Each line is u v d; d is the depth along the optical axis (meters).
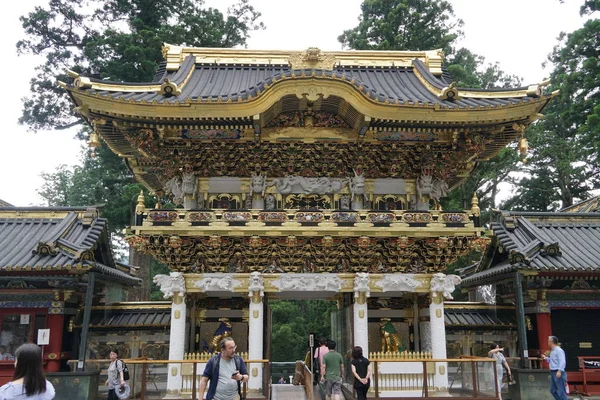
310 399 17.41
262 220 17.14
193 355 17.11
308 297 20.41
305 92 16.36
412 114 17.12
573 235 22.33
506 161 35.56
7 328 19.28
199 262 18.05
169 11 36.50
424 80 21.55
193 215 17.17
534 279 20.12
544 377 17.67
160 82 19.44
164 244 17.12
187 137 18.22
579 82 36.06
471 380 16.19
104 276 21.02
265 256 17.97
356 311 17.59
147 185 22.66
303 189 19.17
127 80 32.56
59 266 18.19
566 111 36.78
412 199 19.47
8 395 5.40
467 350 21.17
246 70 22.80
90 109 16.36
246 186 19.09
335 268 18.30
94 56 32.59
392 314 20.11
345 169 19.41
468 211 17.88
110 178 35.75
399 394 16.48
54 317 19.20
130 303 22.14
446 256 18.06
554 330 20.42
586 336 20.42
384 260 18.47
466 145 18.66
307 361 24.27
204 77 21.64
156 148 18.20
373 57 23.42
